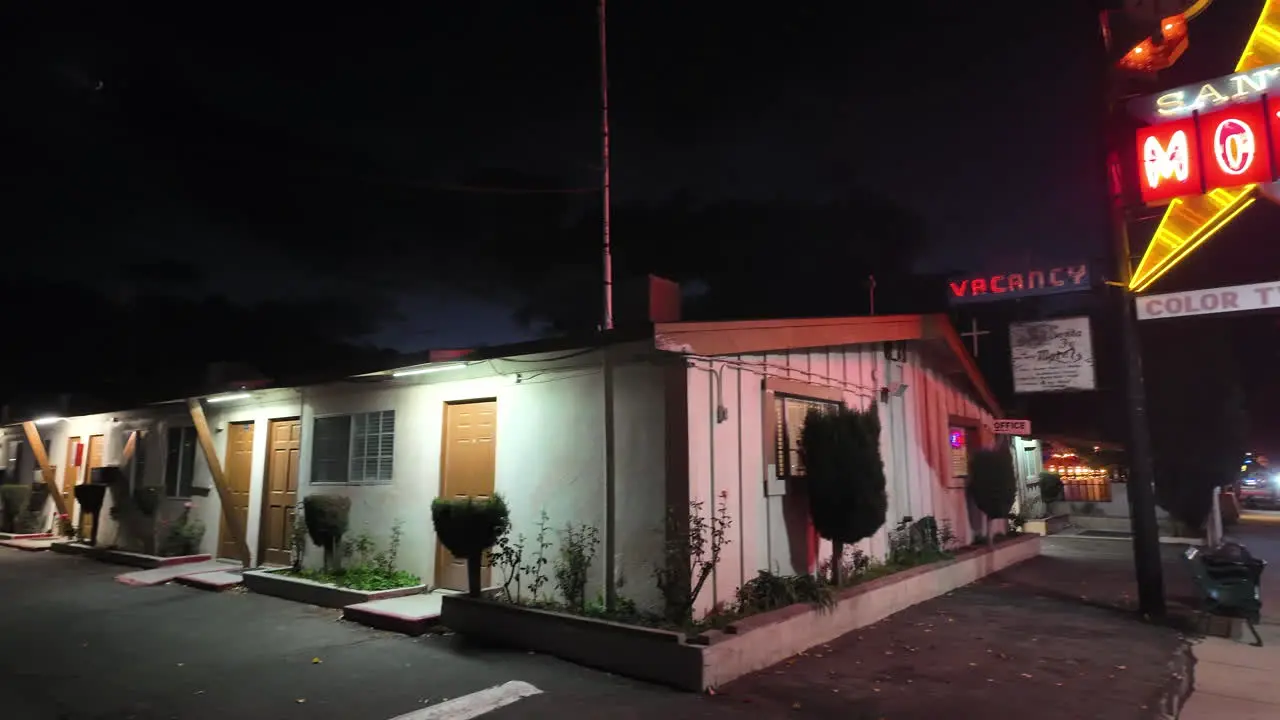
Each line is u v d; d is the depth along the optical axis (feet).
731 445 26.18
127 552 45.91
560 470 27.43
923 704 19.10
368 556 33.65
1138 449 30.78
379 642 25.09
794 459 30.12
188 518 44.32
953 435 48.03
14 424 60.64
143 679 21.27
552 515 27.40
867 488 27.50
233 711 18.63
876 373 37.58
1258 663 23.56
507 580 28.45
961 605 32.14
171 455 47.01
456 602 26.12
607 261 41.65
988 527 46.01
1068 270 53.01
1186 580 40.14
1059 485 78.69
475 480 30.58
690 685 19.89
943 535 41.47
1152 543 30.04
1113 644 25.39
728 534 25.45
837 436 27.86
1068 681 21.12
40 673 21.97
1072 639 26.03
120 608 31.19
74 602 32.60
